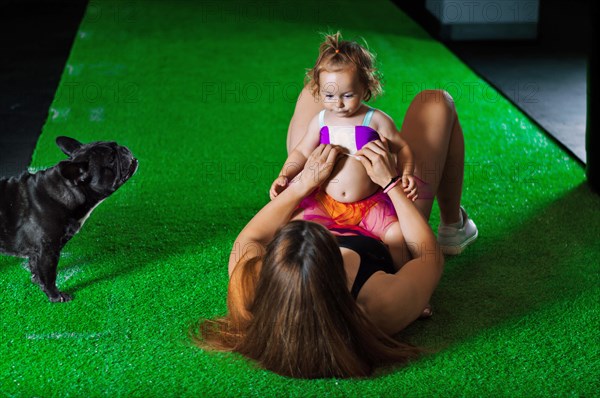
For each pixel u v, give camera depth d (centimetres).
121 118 516
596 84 392
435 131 303
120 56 651
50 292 305
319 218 279
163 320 295
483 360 270
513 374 262
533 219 379
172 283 321
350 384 251
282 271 234
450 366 265
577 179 423
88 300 308
